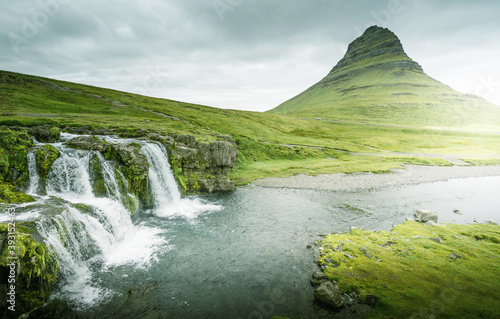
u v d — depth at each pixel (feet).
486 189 174.19
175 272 68.23
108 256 75.56
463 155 337.31
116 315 52.29
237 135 319.06
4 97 293.64
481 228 96.48
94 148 109.70
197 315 52.90
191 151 157.28
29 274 50.60
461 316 49.21
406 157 295.89
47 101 325.21
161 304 55.98
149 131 180.75
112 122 241.14
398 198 148.46
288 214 117.91
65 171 95.30
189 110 471.21
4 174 81.87
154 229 97.50
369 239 87.56
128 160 111.14
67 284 61.21
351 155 313.32
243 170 224.33
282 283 63.77
